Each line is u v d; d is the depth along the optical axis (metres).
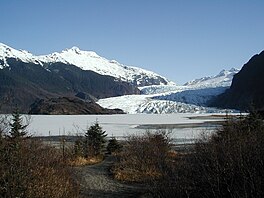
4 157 8.91
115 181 19.09
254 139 9.73
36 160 10.91
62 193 11.73
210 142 12.59
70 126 64.56
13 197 8.58
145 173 19.73
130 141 26.12
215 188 9.11
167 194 10.80
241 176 8.55
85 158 27.02
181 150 25.83
